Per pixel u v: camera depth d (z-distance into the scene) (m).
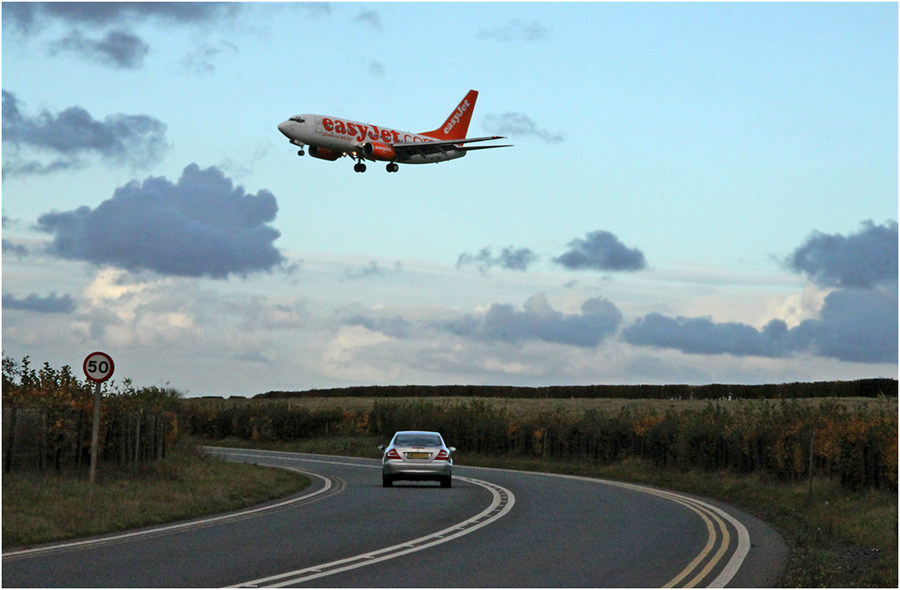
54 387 78.44
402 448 82.94
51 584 31.94
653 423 126.31
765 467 99.31
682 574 35.72
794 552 42.81
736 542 46.50
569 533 48.31
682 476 105.12
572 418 147.25
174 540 44.22
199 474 83.75
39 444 70.50
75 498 59.00
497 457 150.25
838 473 88.69
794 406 106.38
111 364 53.81
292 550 40.97
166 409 98.31
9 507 52.91
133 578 33.25
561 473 118.81
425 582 33.19
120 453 80.06
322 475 103.62
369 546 42.50
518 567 36.72
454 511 60.09
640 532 49.47
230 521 53.38
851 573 38.09
